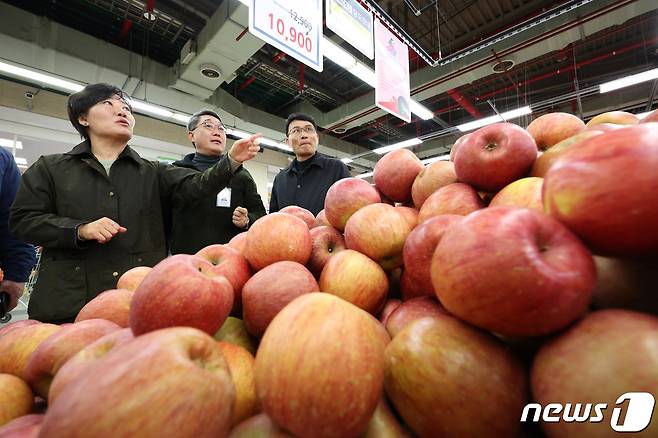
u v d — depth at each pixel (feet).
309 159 8.50
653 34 16.26
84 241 4.16
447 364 1.18
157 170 5.39
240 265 2.11
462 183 2.17
